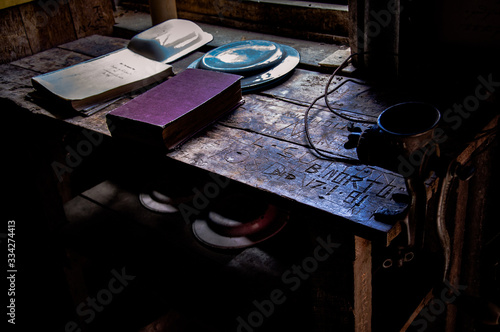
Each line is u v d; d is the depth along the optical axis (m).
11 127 1.92
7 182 2.10
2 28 1.83
